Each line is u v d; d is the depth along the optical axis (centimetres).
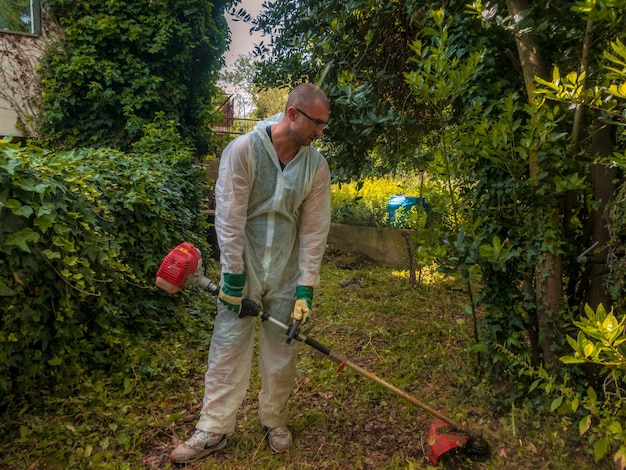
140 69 618
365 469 211
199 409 255
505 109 224
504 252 219
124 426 230
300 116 185
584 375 224
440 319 413
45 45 602
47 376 250
